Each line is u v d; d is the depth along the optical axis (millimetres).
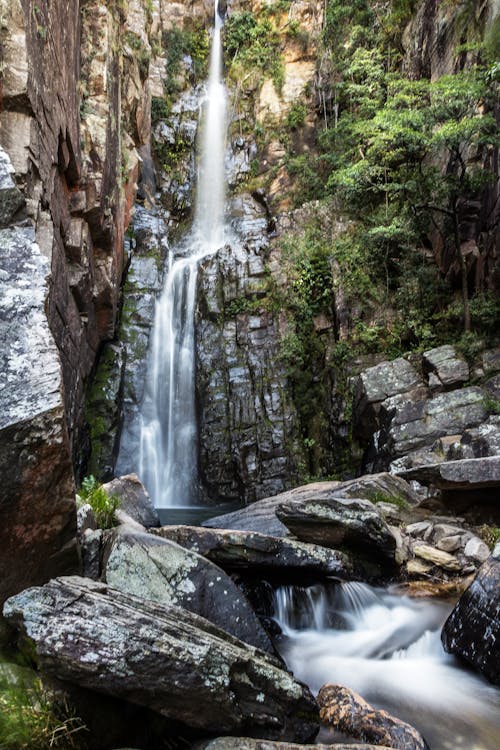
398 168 14461
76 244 10094
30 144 6820
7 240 2850
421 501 6395
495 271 11211
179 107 22359
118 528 3568
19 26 6605
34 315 2686
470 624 3807
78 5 10203
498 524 5934
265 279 16578
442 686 3578
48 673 2295
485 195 12305
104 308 12812
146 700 2338
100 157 10812
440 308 13297
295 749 2424
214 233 20672
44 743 2105
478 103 11891
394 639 4250
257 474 14453
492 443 8180
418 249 14633
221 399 15461
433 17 15531
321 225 16812
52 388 2520
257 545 4578
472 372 10945
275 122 21125
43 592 2508
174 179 21406
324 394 14609
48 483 2520
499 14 11352
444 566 5215
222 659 2514
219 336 16312
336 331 15055
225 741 2381
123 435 15031
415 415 10445
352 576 5012
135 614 2486
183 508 14312
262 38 22547
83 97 11039
